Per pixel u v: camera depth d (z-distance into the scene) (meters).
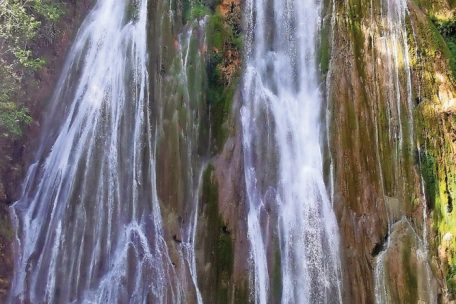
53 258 11.46
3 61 11.12
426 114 11.82
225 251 11.25
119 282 11.20
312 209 11.44
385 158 11.61
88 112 12.58
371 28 12.33
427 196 11.52
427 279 10.96
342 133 11.68
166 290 11.10
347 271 10.98
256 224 11.40
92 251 11.50
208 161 12.00
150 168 11.88
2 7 10.73
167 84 12.38
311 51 12.80
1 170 11.75
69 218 11.69
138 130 12.15
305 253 11.20
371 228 11.23
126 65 12.79
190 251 11.34
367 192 11.38
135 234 11.51
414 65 12.12
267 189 11.70
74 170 12.05
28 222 11.78
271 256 11.18
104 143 12.20
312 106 12.22
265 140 12.16
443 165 11.59
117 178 11.91
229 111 12.25
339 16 12.53
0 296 10.86
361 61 12.09
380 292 10.87
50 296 11.21
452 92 11.82
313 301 10.90
